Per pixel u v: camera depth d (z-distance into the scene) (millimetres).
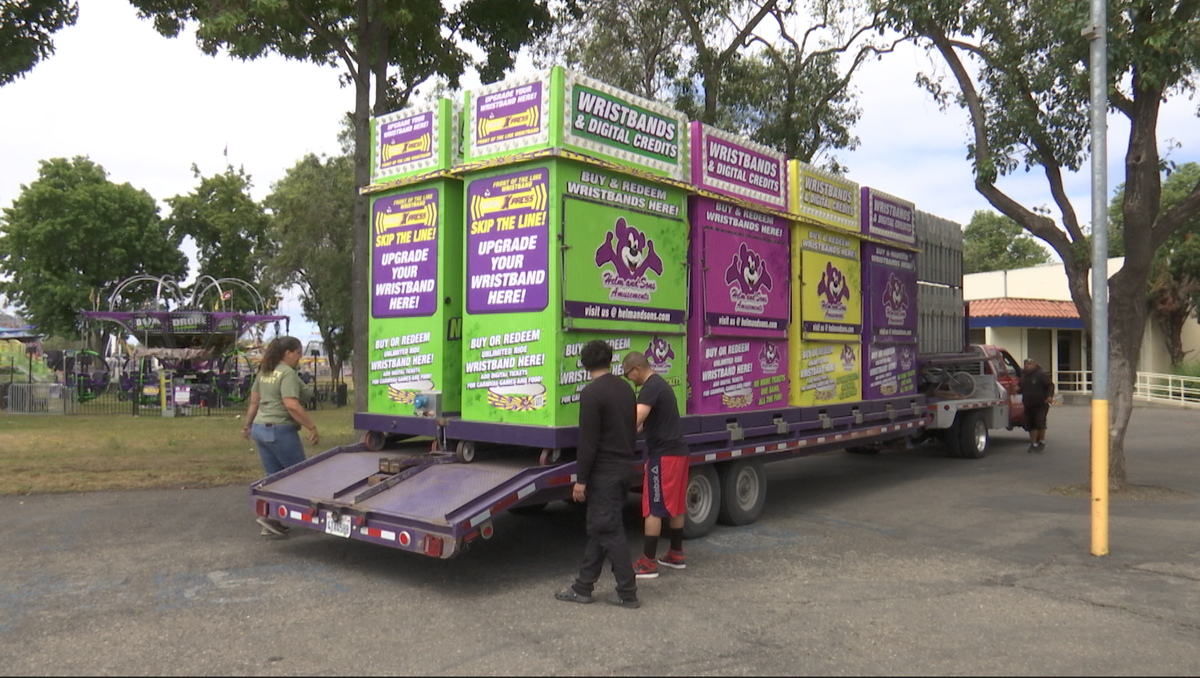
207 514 8570
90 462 11602
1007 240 53156
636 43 17188
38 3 13109
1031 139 11188
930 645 4930
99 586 6023
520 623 5293
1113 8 9359
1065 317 30750
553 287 6352
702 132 7832
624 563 5656
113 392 30047
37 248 39531
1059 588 6168
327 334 33125
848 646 4902
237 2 10852
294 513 6824
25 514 8484
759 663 4625
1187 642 5012
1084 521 8609
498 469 6512
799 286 9148
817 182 9570
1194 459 13773
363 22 11688
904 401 11219
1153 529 8234
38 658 4625
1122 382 10445
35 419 20344
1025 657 4742
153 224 42562
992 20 11000
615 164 6832
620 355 6906
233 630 5113
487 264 6805
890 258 11188
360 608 5578
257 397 7930
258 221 42531
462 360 7000
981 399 14414
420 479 6570
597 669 4520
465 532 5684
